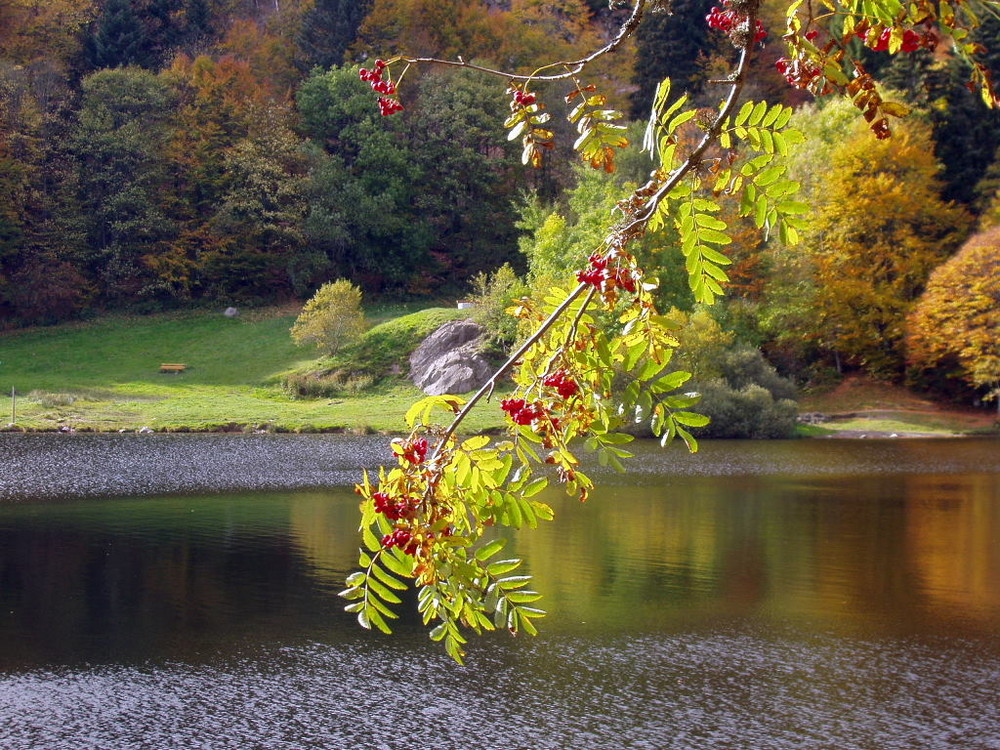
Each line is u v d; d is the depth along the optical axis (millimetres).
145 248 61750
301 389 47875
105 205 60719
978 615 14898
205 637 13477
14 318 58531
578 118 2975
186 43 76750
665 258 36344
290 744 10102
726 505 24734
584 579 16922
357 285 65250
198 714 10867
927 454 36688
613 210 2752
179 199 63094
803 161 50719
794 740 10328
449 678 12141
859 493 26906
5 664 12281
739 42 2594
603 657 12945
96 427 39688
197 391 47875
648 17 64188
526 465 2766
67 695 11328
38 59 64062
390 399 47344
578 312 2725
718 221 2639
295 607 14898
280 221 64062
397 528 2754
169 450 33938
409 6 72062
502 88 68250
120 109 62750
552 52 69938
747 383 44938
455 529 2779
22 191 59250
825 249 50906
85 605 14828
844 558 18641
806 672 12430
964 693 11703
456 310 54906
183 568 17078
